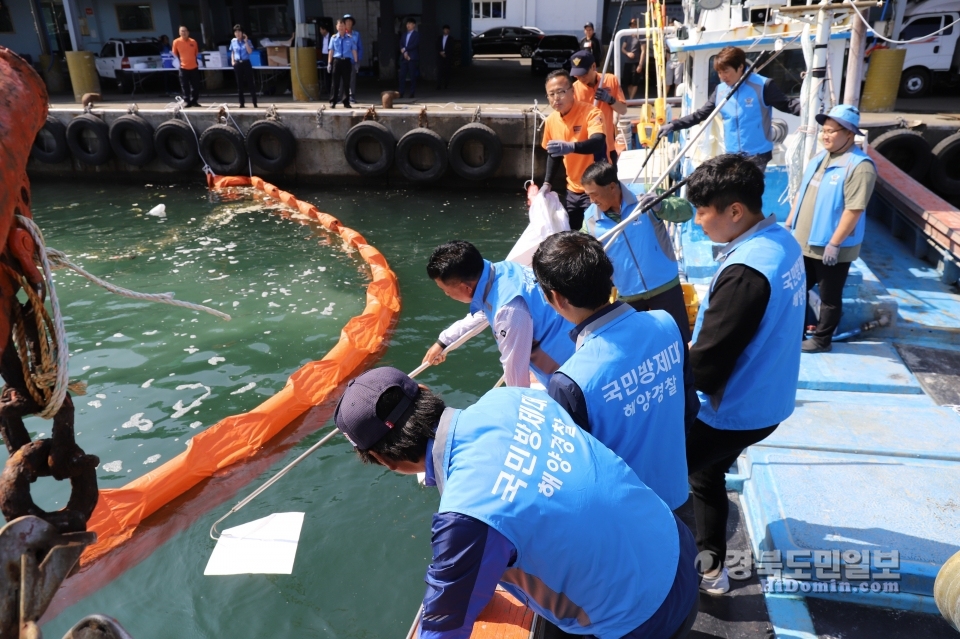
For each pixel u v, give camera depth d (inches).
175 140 564.1
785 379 87.8
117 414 197.8
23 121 40.3
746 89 204.8
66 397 44.0
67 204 490.3
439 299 290.4
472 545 52.7
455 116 513.3
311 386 205.3
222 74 791.7
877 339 172.2
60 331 41.7
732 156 87.0
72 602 131.4
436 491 160.6
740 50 200.1
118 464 173.6
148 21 791.1
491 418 59.2
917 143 434.0
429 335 252.5
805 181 161.8
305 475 168.6
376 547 142.7
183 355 235.8
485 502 53.5
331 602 128.9
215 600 129.9
